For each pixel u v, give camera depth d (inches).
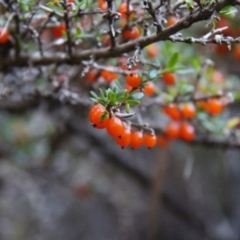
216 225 37.7
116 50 21.7
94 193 35.8
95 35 23.1
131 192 36.9
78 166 34.5
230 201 38.9
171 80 24.1
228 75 28.8
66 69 24.5
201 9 20.4
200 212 39.0
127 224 35.9
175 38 20.8
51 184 35.0
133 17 22.4
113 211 41.8
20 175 33.4
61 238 41.3
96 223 44.3
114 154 32.4
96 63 23.0
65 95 23.6
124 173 36.4
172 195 36.7
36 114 31.7
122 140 20.9
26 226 38.9
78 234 43.8
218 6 20.3
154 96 24.7
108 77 23.1
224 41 20.5
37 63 23.2
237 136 24.5
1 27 22.7
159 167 28.7
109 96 20.4
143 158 38.9
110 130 20.5
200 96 23.7
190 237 41.0
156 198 29.4
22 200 38.6
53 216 41.2
